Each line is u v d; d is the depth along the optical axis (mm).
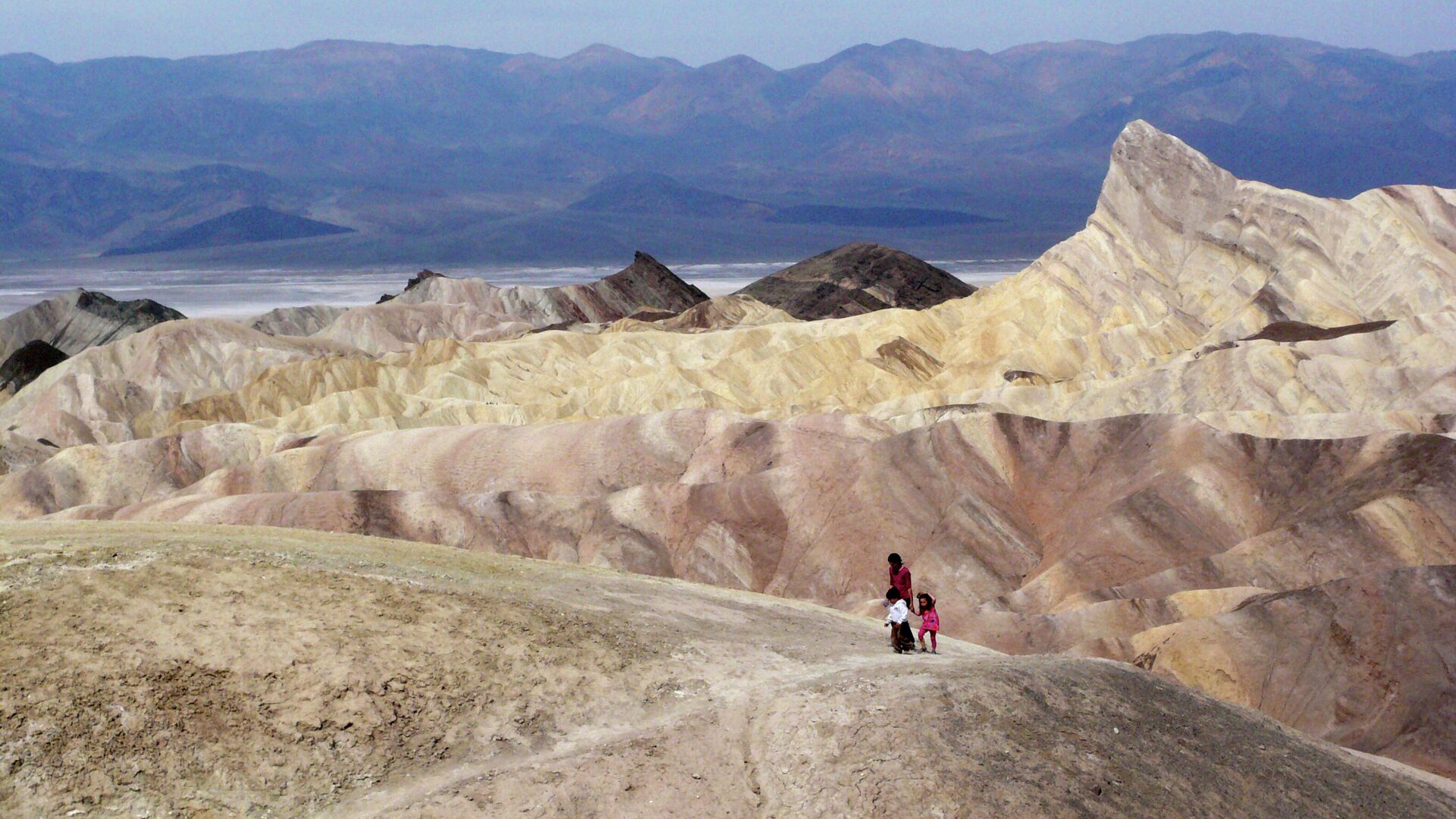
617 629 21562
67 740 13977
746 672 20781
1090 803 16484
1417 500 53875
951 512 62281
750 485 64000
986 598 58094
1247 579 53156
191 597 17828
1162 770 18188
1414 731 41031
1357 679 43625
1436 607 44469
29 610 16266
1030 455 66062
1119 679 21734
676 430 73062
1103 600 53156
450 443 74125
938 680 19406
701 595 28047
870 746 16984
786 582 59719
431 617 19391
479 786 15047
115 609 16844
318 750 15383
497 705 17391
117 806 13422
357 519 58906
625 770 16000
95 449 79750
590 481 70625
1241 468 61344
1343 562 52688
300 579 19625
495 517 60688
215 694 15609
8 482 78062
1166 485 60406
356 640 17750
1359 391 84625
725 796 16094
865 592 58375
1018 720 18406
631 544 60312
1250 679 44625
